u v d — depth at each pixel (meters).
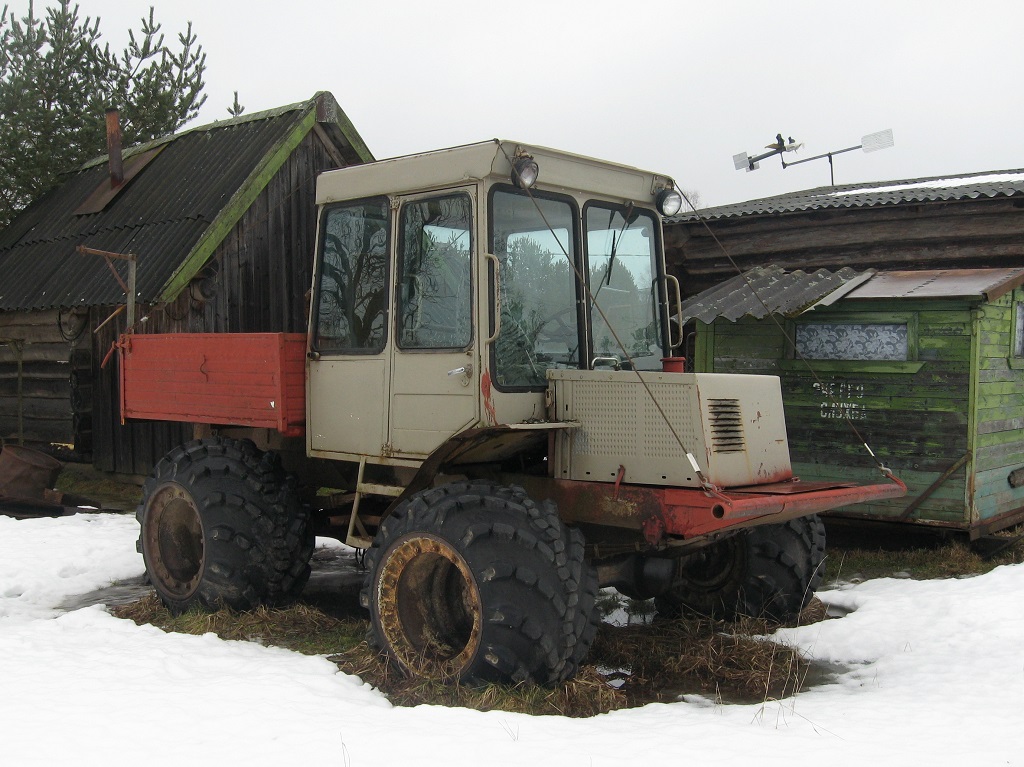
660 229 5.63
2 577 6.86
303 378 5.56
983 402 7.66
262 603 5.61
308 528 5.78
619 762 3.42
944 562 7.28
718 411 4.47
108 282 10.70
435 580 4.69
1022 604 5.63
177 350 6.12
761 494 4.33
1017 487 8.21
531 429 4.49
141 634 5.36
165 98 16.02
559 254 5.00
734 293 8.63
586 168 5.12
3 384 12.78
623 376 4.58
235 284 11.20
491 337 4.57
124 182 12.98
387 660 4.59
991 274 7.95
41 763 3.46
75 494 10.73
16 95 14.70
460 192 4.75
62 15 15.38
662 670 4.89
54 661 4.74
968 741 3.66
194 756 3.52
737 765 3.39
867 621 5.60
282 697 4.15
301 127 11.67
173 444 10.83
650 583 4.98
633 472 4.53
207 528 5.59
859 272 9.10
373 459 5.12
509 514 4.32
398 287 5.04
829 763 3.41
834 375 8.16
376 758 3.47
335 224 5.46
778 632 5.47
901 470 7.81
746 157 13.59
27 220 14.02
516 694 4.14
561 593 4.19
